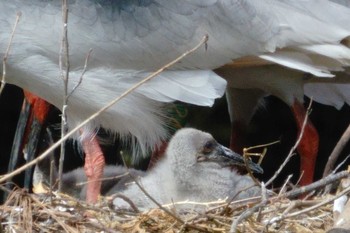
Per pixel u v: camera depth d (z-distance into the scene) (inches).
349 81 597.9
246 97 620.4
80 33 546.6
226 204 471.2
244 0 556.1
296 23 556.4
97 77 549.6
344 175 483.2
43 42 542.6
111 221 472.4
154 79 551.8
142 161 607.2
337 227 460.4
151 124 559.5
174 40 553.0
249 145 714.2
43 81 546.9
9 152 720.3
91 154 554.3
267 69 579.8
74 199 483.8
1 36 539.8
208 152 519.8
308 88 628.7
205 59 555.8
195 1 557.0
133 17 553.0
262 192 470.3
